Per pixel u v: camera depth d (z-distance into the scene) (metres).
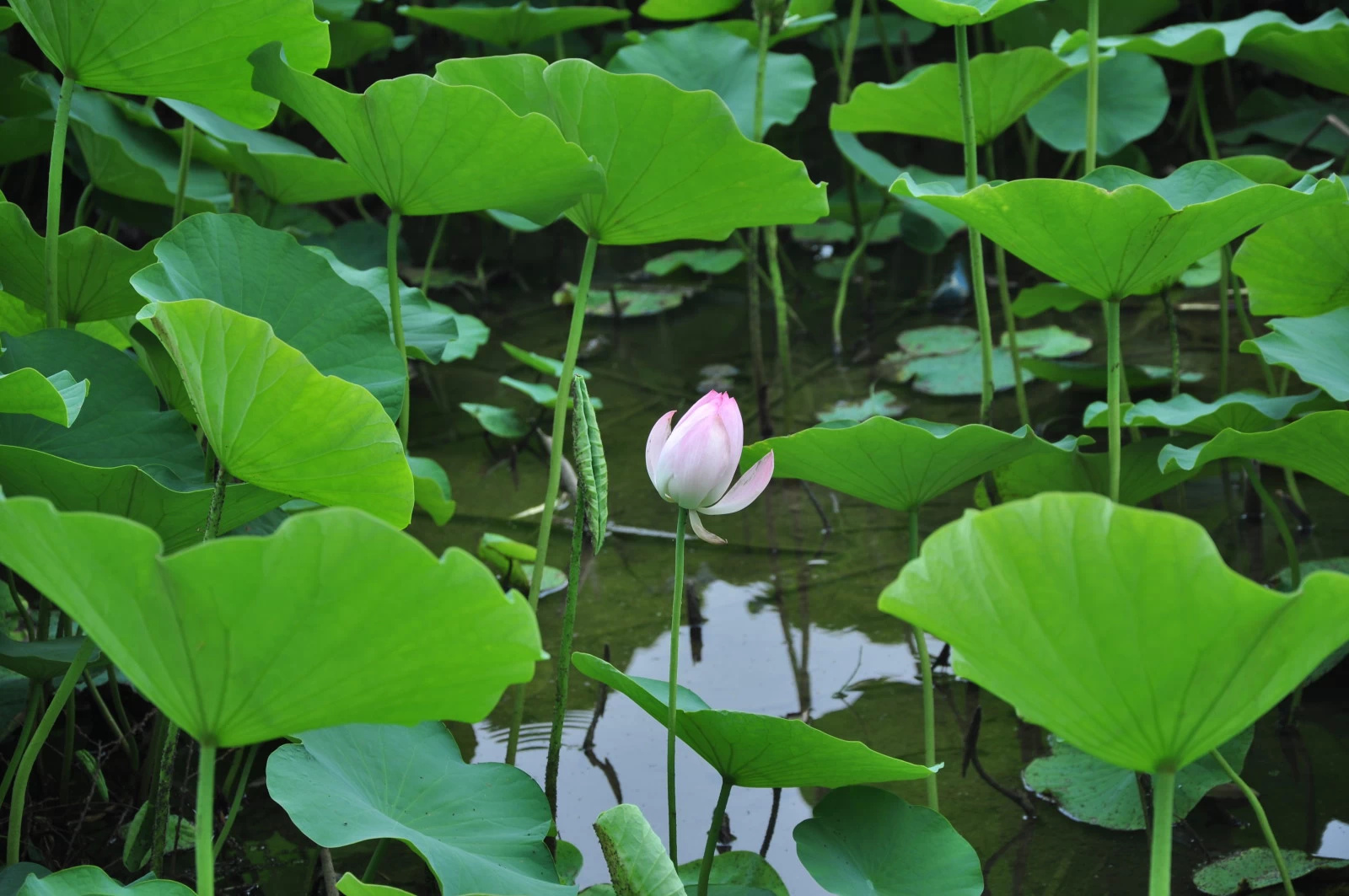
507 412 7.63
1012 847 5.28
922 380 8.25
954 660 4.68
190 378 4.86
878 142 12.71
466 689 4.65
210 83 5.23
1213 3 12.61
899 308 10.02
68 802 5.36
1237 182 5.30
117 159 5.97
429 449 7.59
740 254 10.77
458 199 5.22
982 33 13.55
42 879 4.79
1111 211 5.09
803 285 10.76
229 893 5.21
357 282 5.54
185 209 6.28
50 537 4.55
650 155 5.20
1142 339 8.63
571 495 6.94
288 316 5.18
